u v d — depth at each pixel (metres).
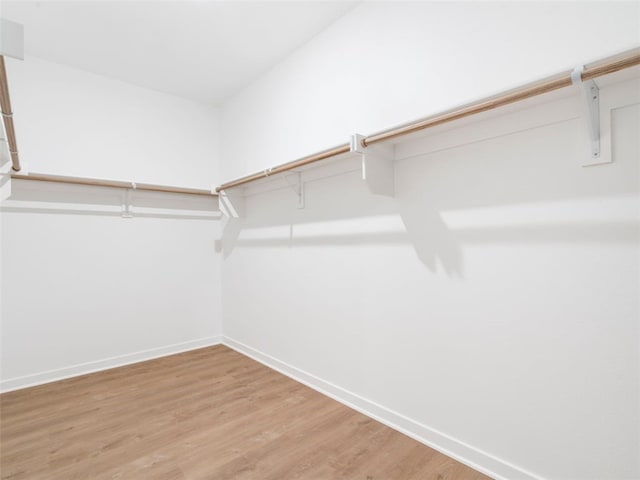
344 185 2.15
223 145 3.40
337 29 2.17
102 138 2.81
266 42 2.40
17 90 2.44
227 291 3.39
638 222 1.11
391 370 1.88
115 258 2.86
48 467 1.55
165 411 2.05
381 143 1.75
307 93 2.40
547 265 1.31
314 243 2.38
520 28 1.36
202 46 2.44
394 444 1.71
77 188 2.68
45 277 2.54
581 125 1.22
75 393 2.31
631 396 1.13
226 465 1.56
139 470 1.53
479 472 1.50
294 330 2.57
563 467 1.28
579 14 1.22
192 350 3.25
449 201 1.62
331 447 1.69
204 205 3.38
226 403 2.15
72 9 2.01
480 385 1.51
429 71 1.67
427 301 1.71
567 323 1.26
